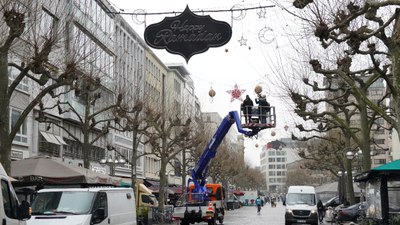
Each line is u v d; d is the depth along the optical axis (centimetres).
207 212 3362
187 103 5869
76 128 4462
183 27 1456
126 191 1709
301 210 3459
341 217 3262
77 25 2133
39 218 1322
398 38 1372
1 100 1628
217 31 1441
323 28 1461
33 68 1692
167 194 5828
